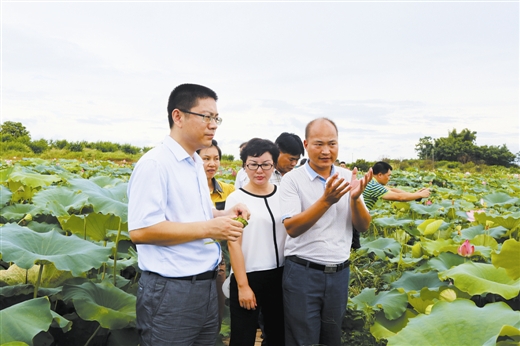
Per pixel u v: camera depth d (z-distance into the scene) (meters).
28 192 5.85
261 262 3.24
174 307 2.32
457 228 5.83
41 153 40.62
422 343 2.16
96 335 3.22
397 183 16.22
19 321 2.42
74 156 38.09
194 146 2.44
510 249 3.01
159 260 2.34
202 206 2.50
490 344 1.99
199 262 2.40
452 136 49.62
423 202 9.62
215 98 2.46
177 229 2.23
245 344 3.24
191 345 2.44
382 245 5.45
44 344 2.99
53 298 3.27
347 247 3.11
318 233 2.97
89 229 3.66
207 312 2.48
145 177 2.26
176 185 2.36
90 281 3.23
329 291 2.99
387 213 7.88
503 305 2.25
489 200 8.45
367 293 4.03
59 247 2.96
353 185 2.97
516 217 5.68
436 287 3.87
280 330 3.38
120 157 39.44
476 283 3.15
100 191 3.57
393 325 3.59
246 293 3.10
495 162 46.31
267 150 3.26
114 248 3.57
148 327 2.36
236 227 2.31
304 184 3.06
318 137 2.97
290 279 3.02
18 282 3.31
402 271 4.94
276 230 3.27
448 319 2.25
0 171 6.65
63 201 4.42
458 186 13.87
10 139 43.25
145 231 2.23
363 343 3.56
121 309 3.07
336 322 3.04
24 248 2.80
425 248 4.79
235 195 3.33
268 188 3.40
